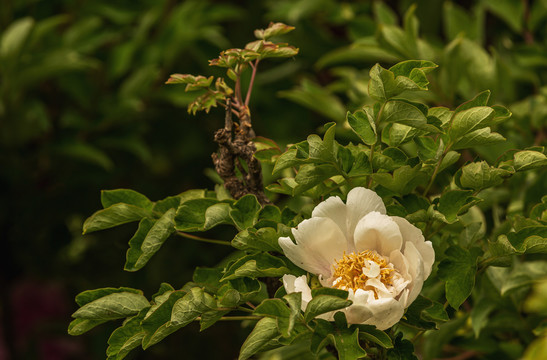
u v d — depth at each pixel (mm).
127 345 1935
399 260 1934
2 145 2939
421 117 1916
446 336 2221
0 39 2975
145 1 3191
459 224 2049
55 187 3186
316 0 2826
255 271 1933
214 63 2004
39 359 3902
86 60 2971
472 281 1966
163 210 2045
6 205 3146
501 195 2271
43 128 2877
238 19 3393
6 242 3283
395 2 3197
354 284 1933
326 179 1979
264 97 3113
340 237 1946
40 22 3156
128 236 3412
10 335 3764
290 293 1874
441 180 2336
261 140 2047
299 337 1904
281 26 2016
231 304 1922
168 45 2979
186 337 3520
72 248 3459
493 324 2244
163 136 3375
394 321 1896
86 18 3141
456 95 2490
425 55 2447
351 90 2500
